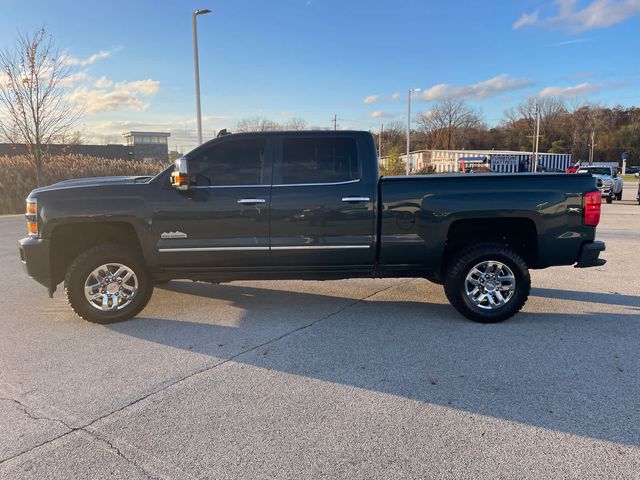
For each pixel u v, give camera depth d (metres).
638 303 5.73
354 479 2.51
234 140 4.98
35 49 17.20
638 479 2.50
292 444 2.82
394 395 3.43
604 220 14.84
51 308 5.64
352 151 5.00
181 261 5.00
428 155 60.84
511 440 2.86
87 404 3.33
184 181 4.63
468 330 4.80
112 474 2.56
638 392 3.45
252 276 5.12
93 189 4.91
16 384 3.64
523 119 94.62
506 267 4.96
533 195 4.91
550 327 4.88
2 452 2.77
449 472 2.56
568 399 3.35
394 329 4.85
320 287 6.62
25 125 17.58
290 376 3.76
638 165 90.88
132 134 51.84
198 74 18.42
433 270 5.14
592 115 93.56
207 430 2.98
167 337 4.65
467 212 4.91
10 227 13.84
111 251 4.95
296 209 4.92
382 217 4.96
